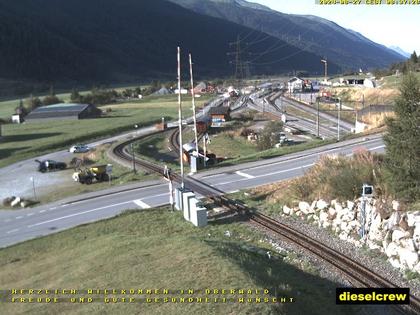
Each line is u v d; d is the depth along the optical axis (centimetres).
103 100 17650
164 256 2281
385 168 2628
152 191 4222
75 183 5634
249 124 10894
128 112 14125
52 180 6059
